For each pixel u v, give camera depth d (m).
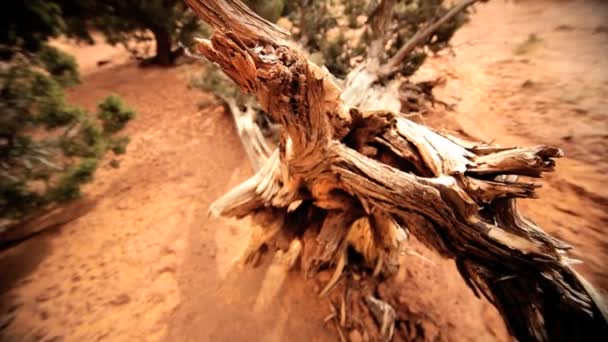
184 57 8.27
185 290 2.86
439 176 1.52
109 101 2.97
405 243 2.91
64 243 3.22
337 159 1.70
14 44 2.76
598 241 3.14
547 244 1.29
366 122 1.86
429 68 7.43
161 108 5.98
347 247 2.71
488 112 5.48
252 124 4.79
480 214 1.48
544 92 5.62
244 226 3.59
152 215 3.65
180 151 4.85
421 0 5.08
